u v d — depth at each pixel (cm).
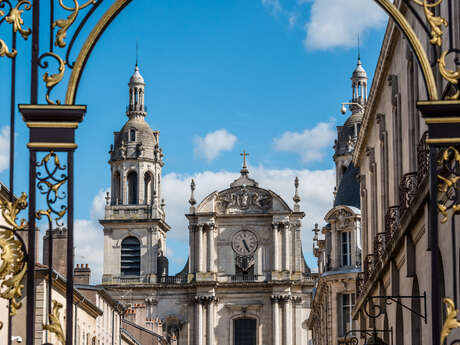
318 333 8250
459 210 1399
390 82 3116
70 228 1390
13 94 1416
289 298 10444
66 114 1411
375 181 3809
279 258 10556
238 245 10675
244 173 10825
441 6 2220
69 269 1377
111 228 10919
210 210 10688
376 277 3284
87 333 6369
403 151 2923
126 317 9338
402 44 2895
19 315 4272
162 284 10625
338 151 9544
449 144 1416
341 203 6844
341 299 6562
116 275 10788
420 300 2462
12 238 1385
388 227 2988
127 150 11144
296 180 10769
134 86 11494
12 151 1405
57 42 1424
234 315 10519
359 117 9594
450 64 2089
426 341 2384
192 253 10650
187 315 10569
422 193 2188
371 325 3597
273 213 10619
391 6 1456
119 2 1429
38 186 1396
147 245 10844
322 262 7894
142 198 11031
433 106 1416
